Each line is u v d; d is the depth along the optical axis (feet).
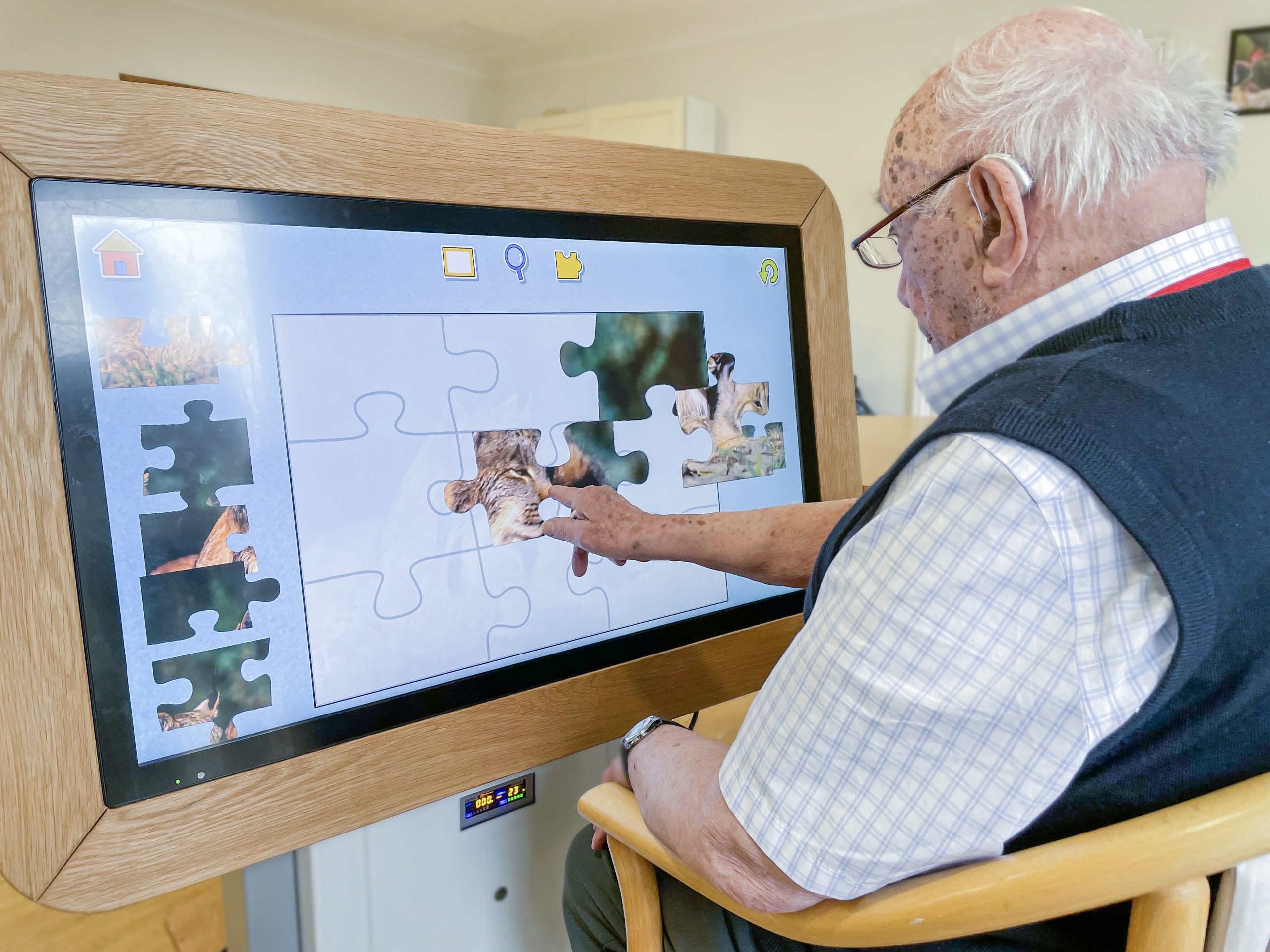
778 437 3.06
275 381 2.01
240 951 2.74
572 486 2.54
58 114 1.72
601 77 21.65
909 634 1.56
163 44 17.04
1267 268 1.89
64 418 1.74
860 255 2.57
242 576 1.97
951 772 1.57
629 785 2.89
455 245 2.29
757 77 18.98
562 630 2.53
